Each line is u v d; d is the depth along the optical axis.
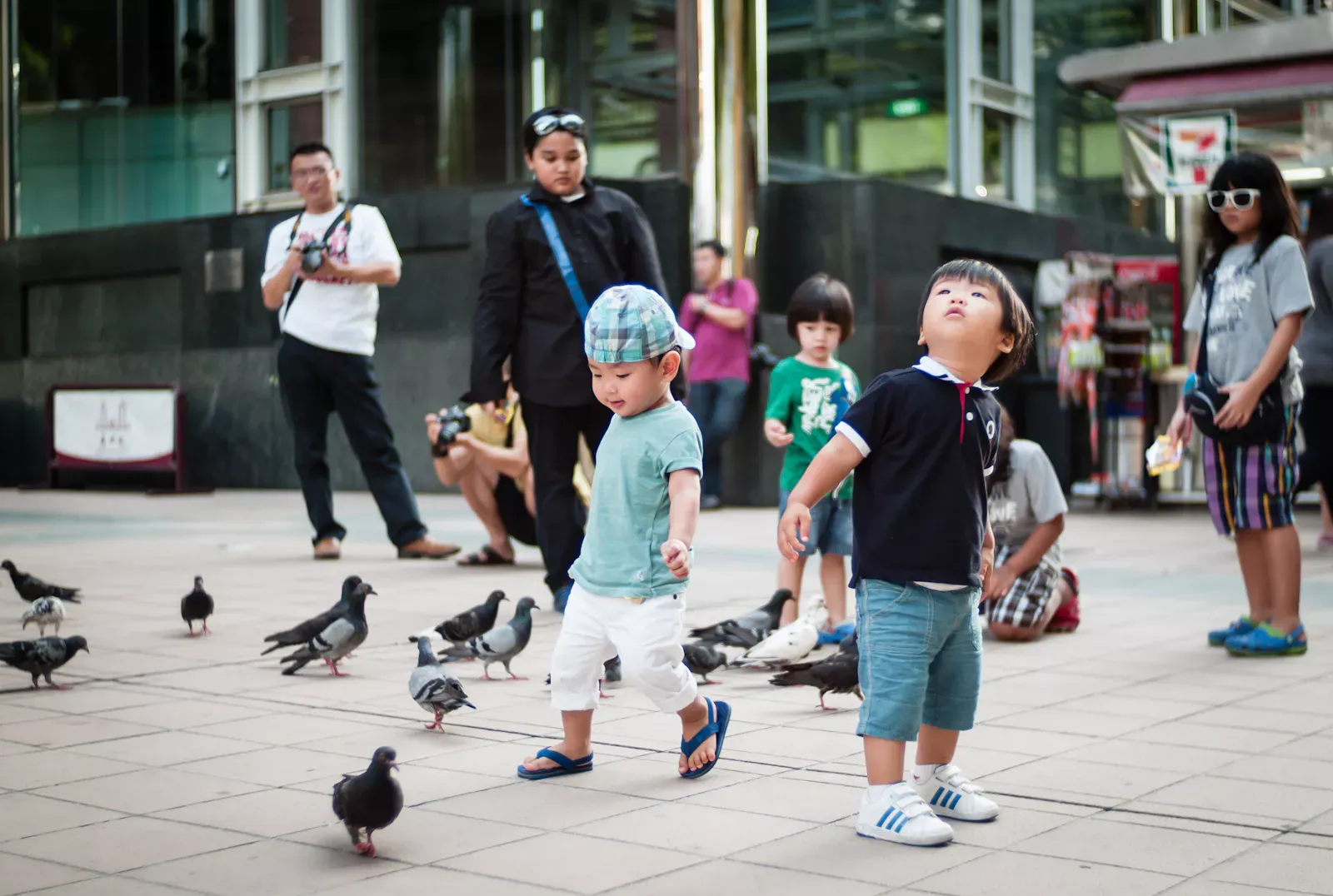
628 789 3.91
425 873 3.16
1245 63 11.86
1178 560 9.98
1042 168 20.20
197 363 19.20
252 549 10.71
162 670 5.73
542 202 7.03
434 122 18.11
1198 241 14.30
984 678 5.61
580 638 4.00
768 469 14.85
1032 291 18.36
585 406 7.07
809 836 3.46
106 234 19.83
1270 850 3.32
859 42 17.75
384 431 9.95
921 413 3.45
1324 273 9.55
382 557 10.13
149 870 3.17
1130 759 4.26
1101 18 20.36
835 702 5.16
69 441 18.73
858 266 15.45
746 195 15.45
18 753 4.31
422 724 4.73
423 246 17.25
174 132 20.27
